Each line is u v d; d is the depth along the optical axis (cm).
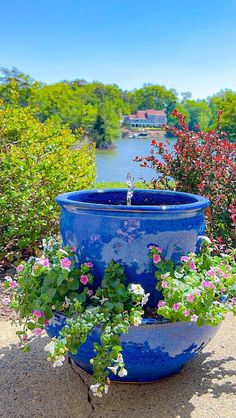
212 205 495
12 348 326
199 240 273
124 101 7625
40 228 529
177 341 249
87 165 683
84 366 278
